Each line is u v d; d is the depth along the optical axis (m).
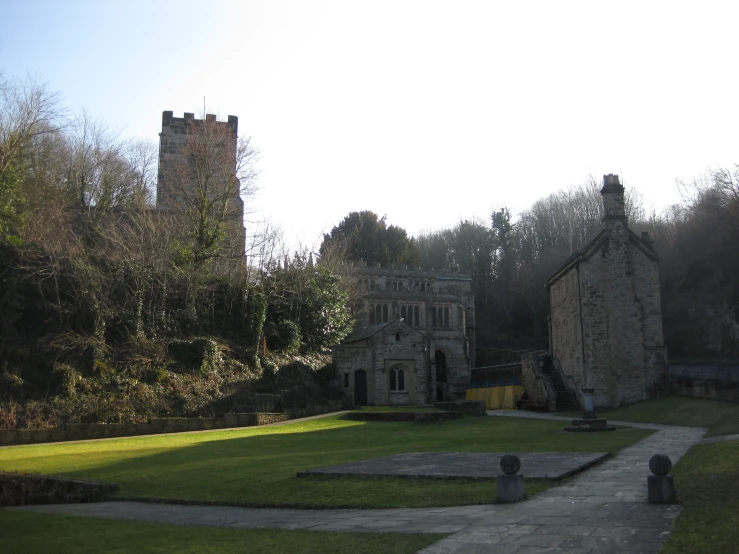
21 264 38.12
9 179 39.97
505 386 58.31
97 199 51.22
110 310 39.44
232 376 42.06
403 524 11.47
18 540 11.45
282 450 23.78
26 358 34.59
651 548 8.93
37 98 44.53
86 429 31.83
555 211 103.06
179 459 21.47
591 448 21.25
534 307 92.81
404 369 54.22
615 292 46.34
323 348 52.53
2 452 24.77
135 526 12.48
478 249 108.00
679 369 50.62
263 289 49.41
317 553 9.67
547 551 9.06
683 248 64.69
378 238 100.94
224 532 11.66
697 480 13.56
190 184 57.56
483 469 16.19
